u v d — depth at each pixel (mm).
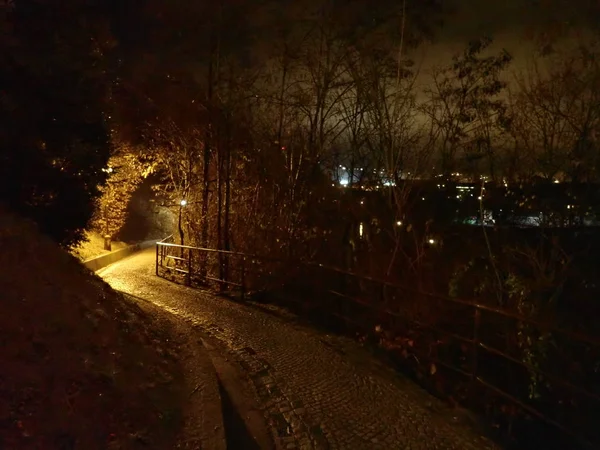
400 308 8609
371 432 5176
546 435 6148
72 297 5461
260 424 5348
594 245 7066
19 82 6555
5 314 4141
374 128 10516
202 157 17203
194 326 9469
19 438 3129
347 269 10523
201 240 16891
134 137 17281
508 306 7207
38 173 7000
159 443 4027
